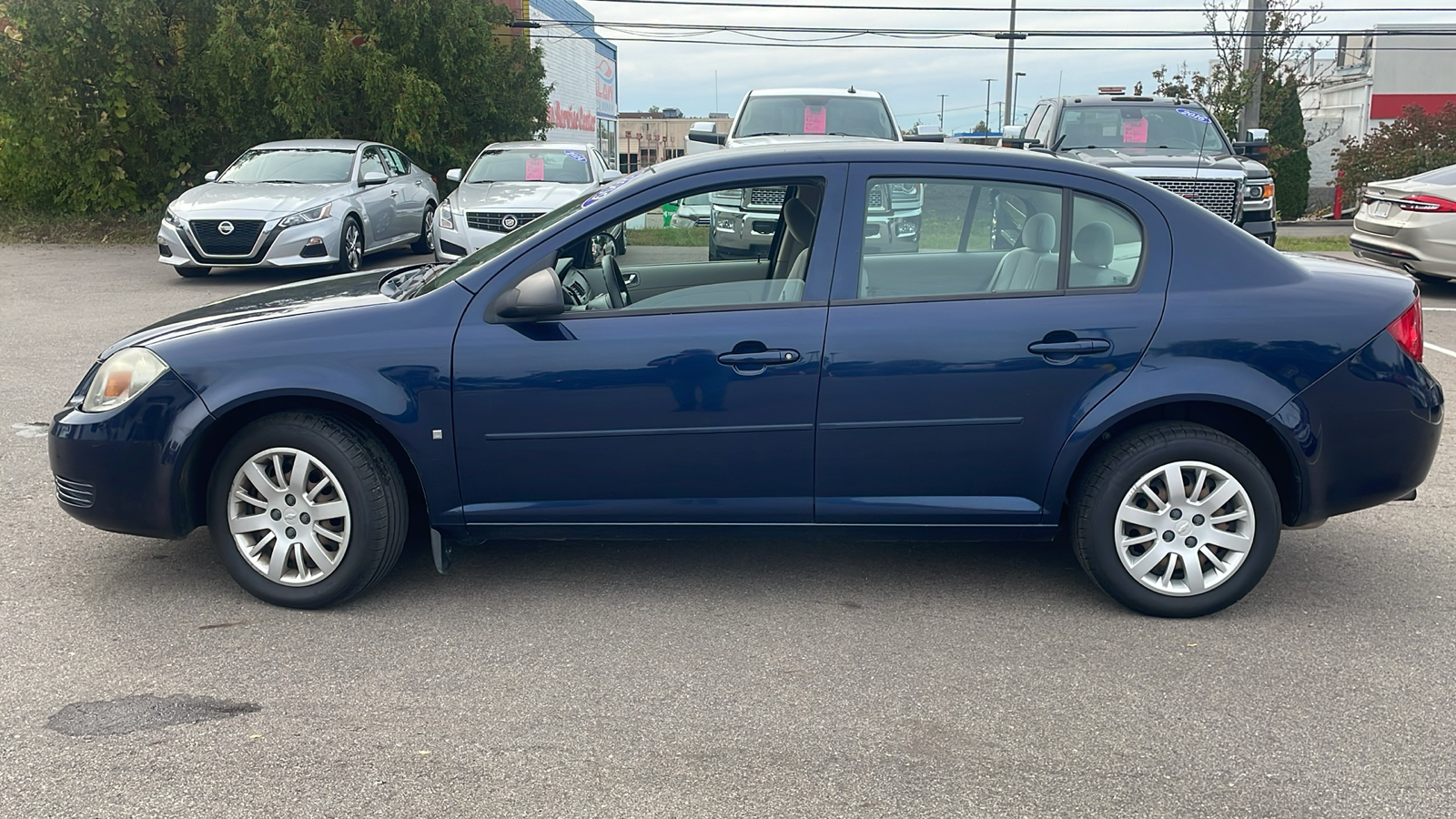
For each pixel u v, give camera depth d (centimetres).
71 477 411
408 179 1625
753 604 426
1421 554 479
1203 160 1191
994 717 339
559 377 397
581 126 3831
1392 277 423
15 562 457
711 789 299
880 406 398
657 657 379
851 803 293
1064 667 373
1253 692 355
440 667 370
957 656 381
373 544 407
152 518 409
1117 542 406
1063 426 398
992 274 405
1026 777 305
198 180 2153
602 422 400
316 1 2036
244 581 416
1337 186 2811
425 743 321
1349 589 442
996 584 447
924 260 405
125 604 418
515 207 1312
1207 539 405
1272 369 395
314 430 400
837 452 402
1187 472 404
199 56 1981
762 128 1312
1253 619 412
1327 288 406
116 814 284
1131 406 394
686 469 405
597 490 409
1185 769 310
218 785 297
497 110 2223
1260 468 400
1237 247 407
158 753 314
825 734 328
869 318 398
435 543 417
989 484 406
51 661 370
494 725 332
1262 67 2500
